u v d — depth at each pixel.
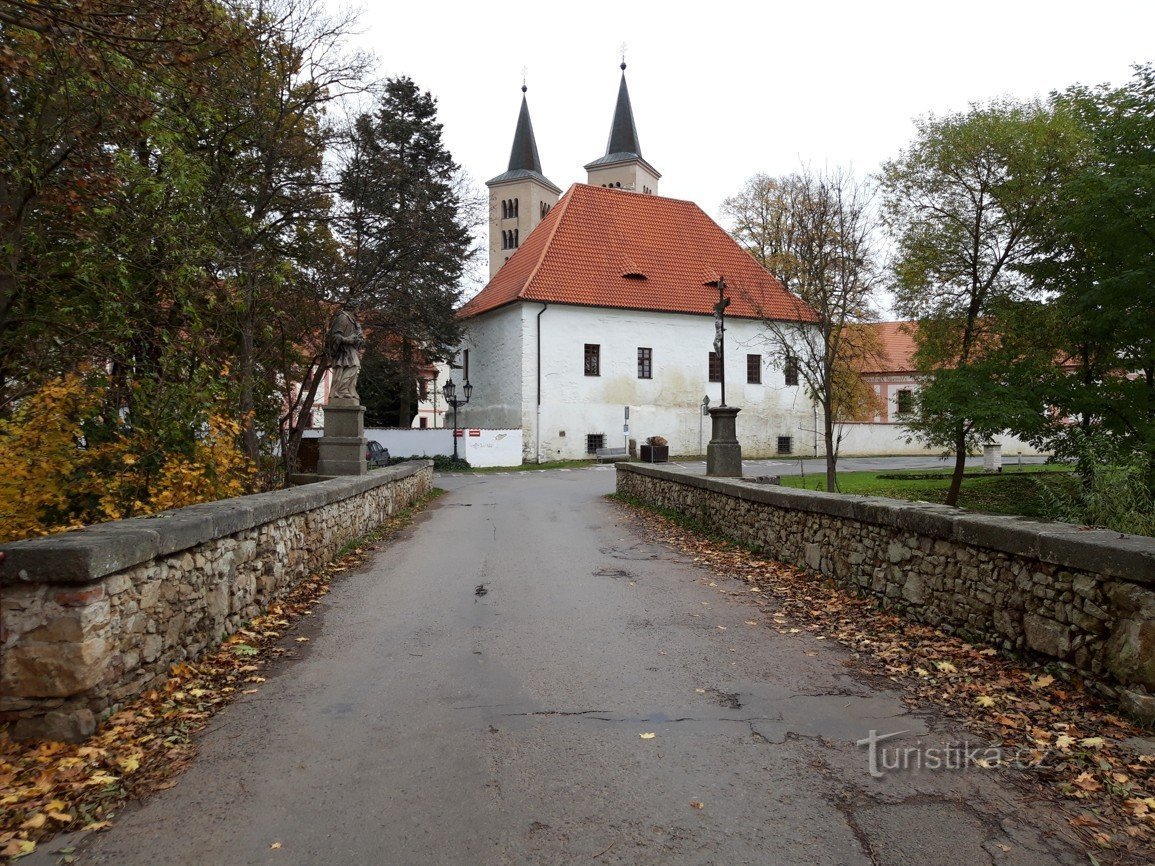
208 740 3.90
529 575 8.43
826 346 18.88
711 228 43.09
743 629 6.04
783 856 2.78
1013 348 17.25
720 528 11.06
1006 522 4.95
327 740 3.88
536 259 37.97
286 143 13.73
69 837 2.97
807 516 8.00
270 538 6.68
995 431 16.12
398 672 5.00
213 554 5.39
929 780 3.36
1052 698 4.14
